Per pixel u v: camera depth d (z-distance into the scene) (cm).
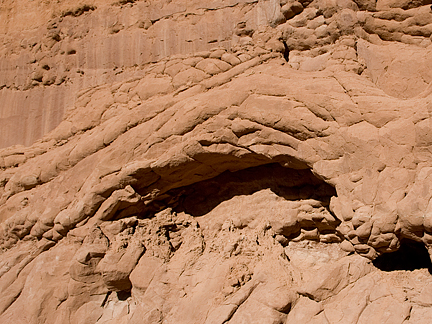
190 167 745
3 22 1208
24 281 788
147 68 922
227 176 802
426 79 741
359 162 609
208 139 708
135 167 743
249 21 936
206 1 986
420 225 547
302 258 718
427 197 546
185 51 978
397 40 797
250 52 809
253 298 632
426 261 621
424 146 569
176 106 751
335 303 594
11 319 754
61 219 787
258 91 695
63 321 744
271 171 770
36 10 1180
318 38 826
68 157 834
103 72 1045
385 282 594
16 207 864
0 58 1170
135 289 730
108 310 759
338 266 614
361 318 564
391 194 579
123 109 852
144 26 1029
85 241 756
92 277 753
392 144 590
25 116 1107
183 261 728
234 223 762
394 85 762
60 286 762
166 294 698
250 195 776
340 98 642
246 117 689
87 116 886
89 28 1084
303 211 715
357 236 608
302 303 613
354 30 798
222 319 618
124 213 787
